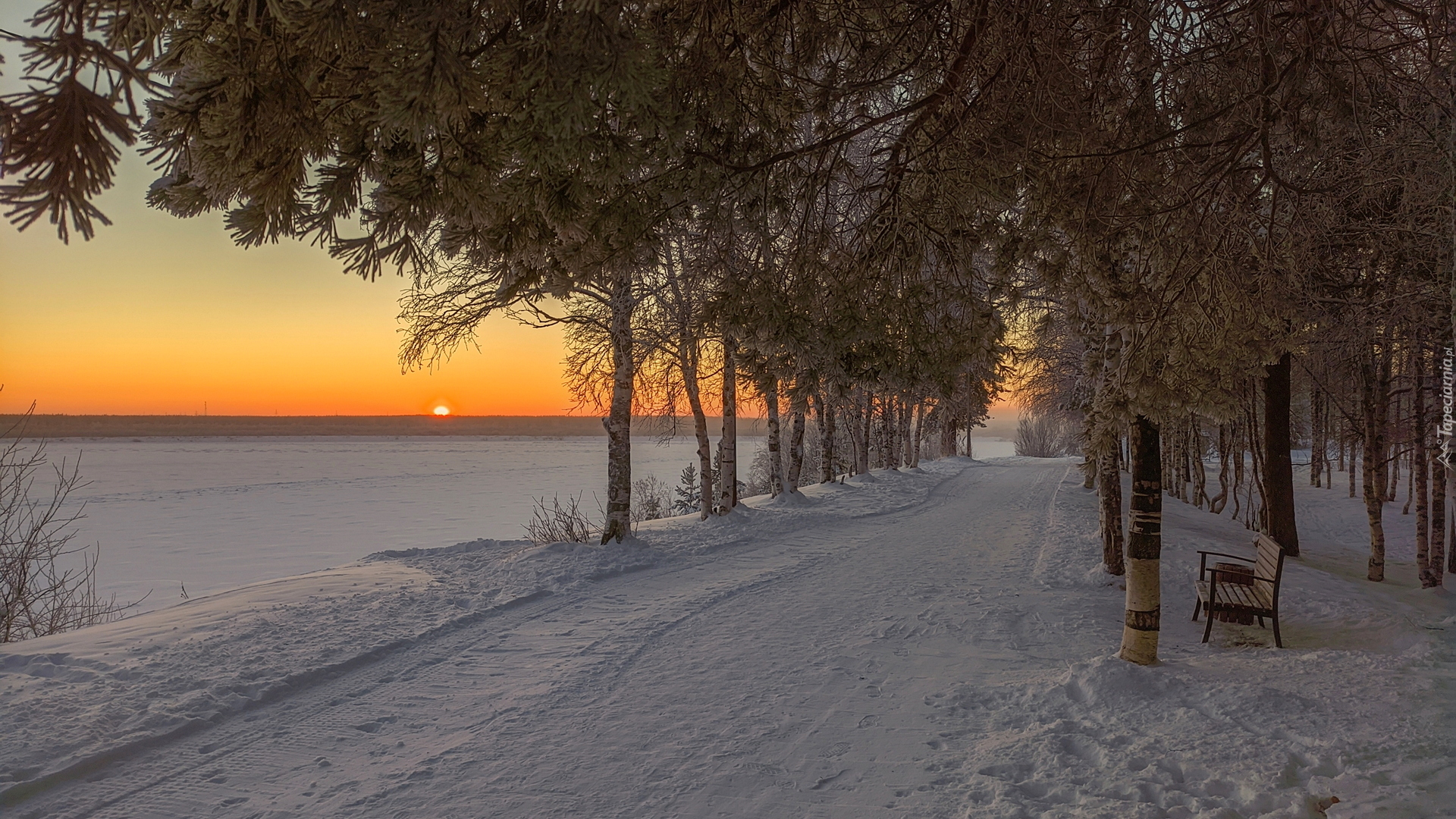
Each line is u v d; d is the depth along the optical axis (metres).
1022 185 5.24
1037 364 28.14
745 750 5.52
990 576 12.59
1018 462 56.56
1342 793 3.88
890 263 5.37
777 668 7.54
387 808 4.77
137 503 40.38
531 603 10.81
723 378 21.59
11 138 1.45
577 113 2.26
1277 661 6.73
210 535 27.94
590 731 5.98
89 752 5.43
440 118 2.07
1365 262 11.01
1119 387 5.74
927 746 5.47
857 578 12.58
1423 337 11.33
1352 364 14.34
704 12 3.86
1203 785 4.33
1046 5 4.33
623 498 15.64
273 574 19.83
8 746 5.39
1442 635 7.32
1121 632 8.69
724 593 11.34
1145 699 5.90
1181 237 5.02
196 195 2.13
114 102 1.54
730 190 4.48
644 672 7.52
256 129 2.03
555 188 2.85
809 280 5.02
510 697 6.84
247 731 6.08
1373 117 5.71
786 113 4.91
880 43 4.95
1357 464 45.44
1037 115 4.60
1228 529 20.91
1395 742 4.41
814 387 4.92
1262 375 5.94
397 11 2.04
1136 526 6.94
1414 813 3.41
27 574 10.68
